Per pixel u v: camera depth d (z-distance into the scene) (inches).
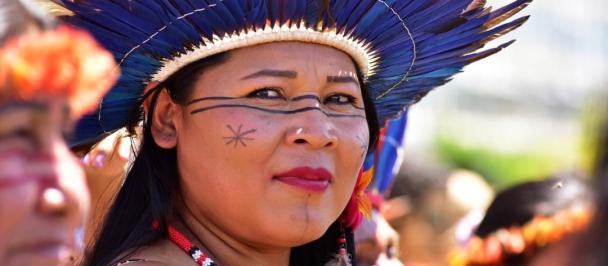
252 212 140.6
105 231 148.6
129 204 149.1
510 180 529.3
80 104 87.1
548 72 627.5
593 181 105.5
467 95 602.2
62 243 86.5
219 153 140.9
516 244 171.2
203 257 142.9
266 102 141.3
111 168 166.2
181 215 147.7
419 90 168.6
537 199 173.3
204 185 142.9
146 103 147.8
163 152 148.6
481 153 532.4
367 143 149.1
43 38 84.6
